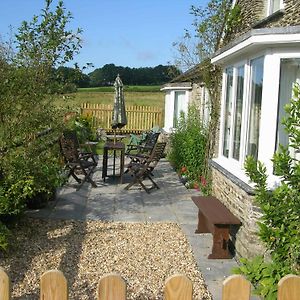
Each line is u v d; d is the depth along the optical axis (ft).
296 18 22.17
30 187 20.25
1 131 21.48
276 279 10.91
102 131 68.33
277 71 17.88
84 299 14.15
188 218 25.09
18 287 14.84
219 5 36.47
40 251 18.61
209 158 32.35
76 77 26.45
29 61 23.82
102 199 29.60
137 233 22.07
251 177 12.31
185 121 43.88
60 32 24.72
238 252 18.94
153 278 16.33
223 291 6.72
